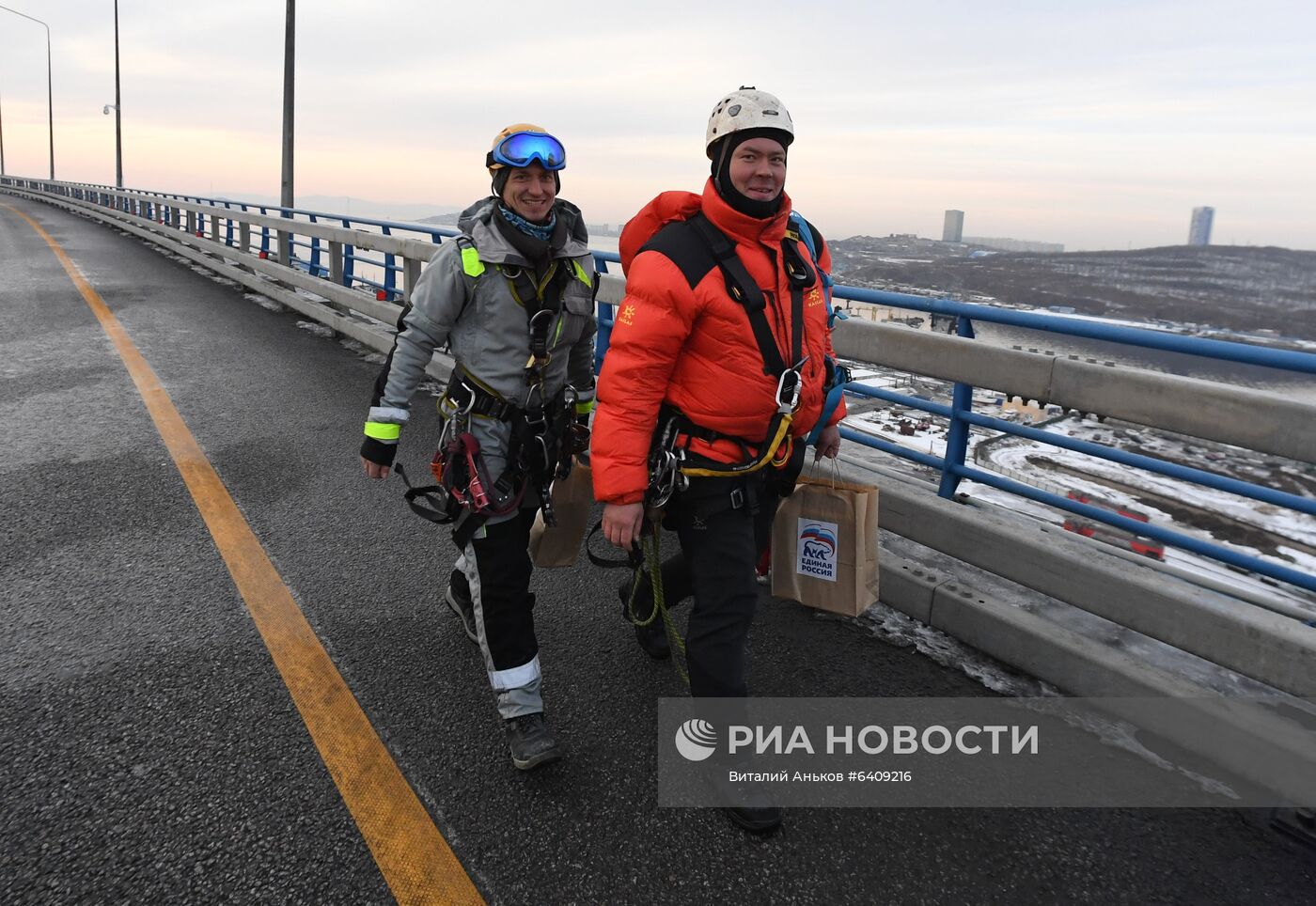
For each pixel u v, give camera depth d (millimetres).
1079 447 2916
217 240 15188
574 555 2721
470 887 1894
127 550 3535
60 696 2504
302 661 2764
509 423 2242
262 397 6180
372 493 4293
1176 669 2527
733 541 2111
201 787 2156
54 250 17688
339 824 2059
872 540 2445
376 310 7508
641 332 1949
